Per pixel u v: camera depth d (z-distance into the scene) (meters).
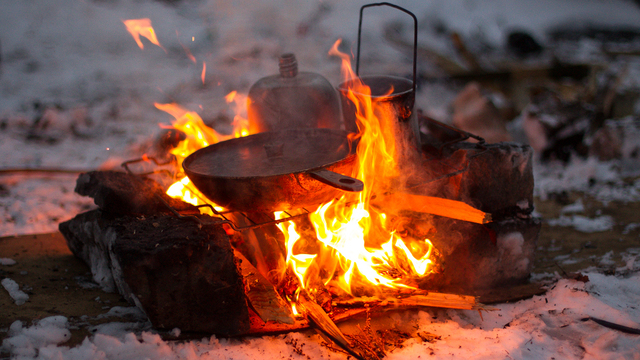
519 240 2.20
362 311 1.88
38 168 3.95
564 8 11.57
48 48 7.37
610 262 2.46
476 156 2.10
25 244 2.57
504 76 6.67
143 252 1.60
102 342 1.60
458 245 2.12
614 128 4.07
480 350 1.69
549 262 2.53
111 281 2.07
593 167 3.86
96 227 2.04
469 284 2.18
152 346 1.61
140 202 1.95
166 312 1.67
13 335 1.69
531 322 1.87
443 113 5.54
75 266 2.33
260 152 2.03
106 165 4.00
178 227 1.76
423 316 1.93
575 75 6.64
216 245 1.68
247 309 1.72
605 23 10.82
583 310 1.93
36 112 5.21
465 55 7.15
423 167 2.11
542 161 4.30
